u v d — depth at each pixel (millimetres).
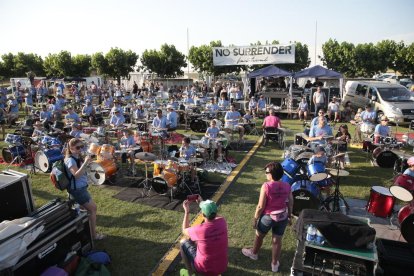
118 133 12391
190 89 27344
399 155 9836
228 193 8461
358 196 8188
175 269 5246
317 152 7973
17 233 4082
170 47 40156
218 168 10453
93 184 9047
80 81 34875
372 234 4480
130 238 6191
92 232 5688
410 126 15578
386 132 11273
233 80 31562
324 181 7285
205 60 36906
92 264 4848
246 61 20812
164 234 6344
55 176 5312
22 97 26266
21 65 48062
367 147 11391
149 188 8711
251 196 8250
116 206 7629
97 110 18609
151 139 12570
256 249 5449
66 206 5027
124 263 5391
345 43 37688
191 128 16516
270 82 25203
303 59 38406
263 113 20109
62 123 13844
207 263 4316
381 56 36375
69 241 4957
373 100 18203
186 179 9008
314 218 4836
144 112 16547
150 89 28281
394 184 6848
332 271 4402
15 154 10914
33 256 4352
